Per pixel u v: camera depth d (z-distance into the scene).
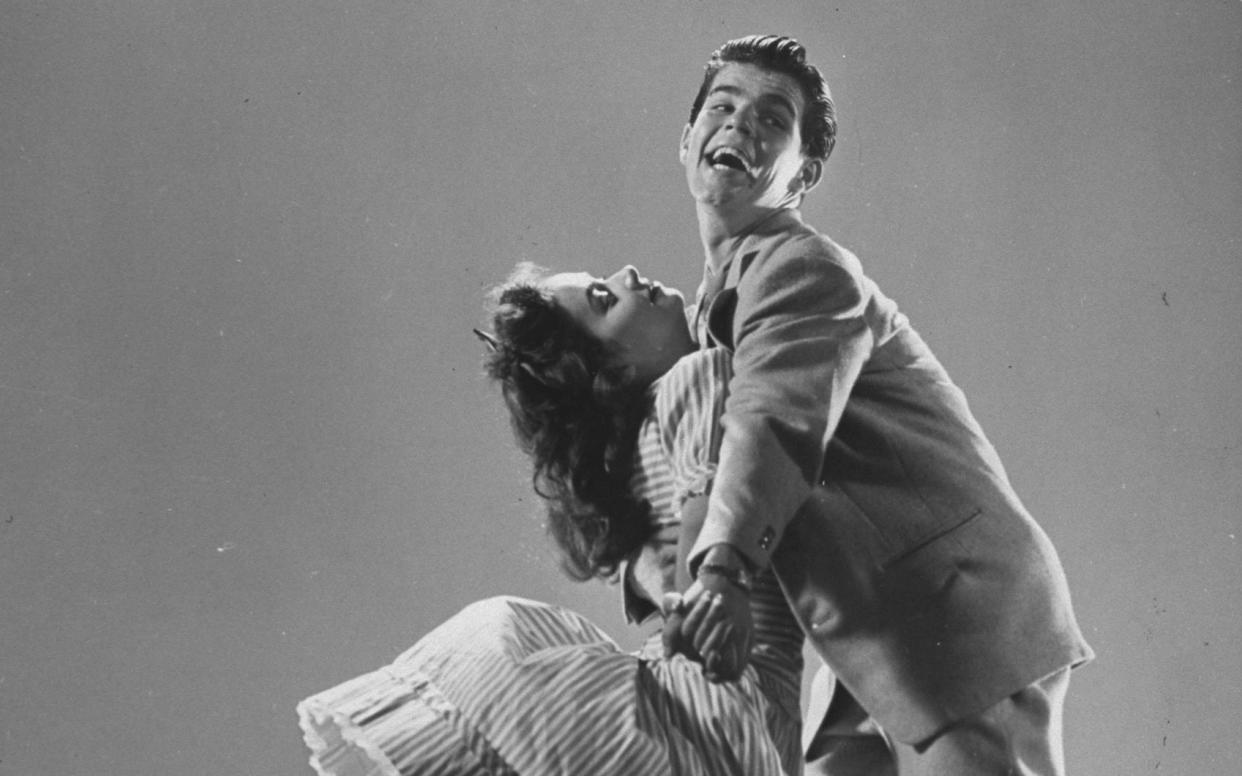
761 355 2.36
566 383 2.52
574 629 2.11
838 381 2.36
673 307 2.62
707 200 2.67
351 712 2.02
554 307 2.57
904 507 2.47
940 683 2.40
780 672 2.29
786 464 2.22
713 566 2.11
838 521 2.45
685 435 2.29
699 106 2.77
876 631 2.43
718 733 2.00
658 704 2.02
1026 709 2.45
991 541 2.48
